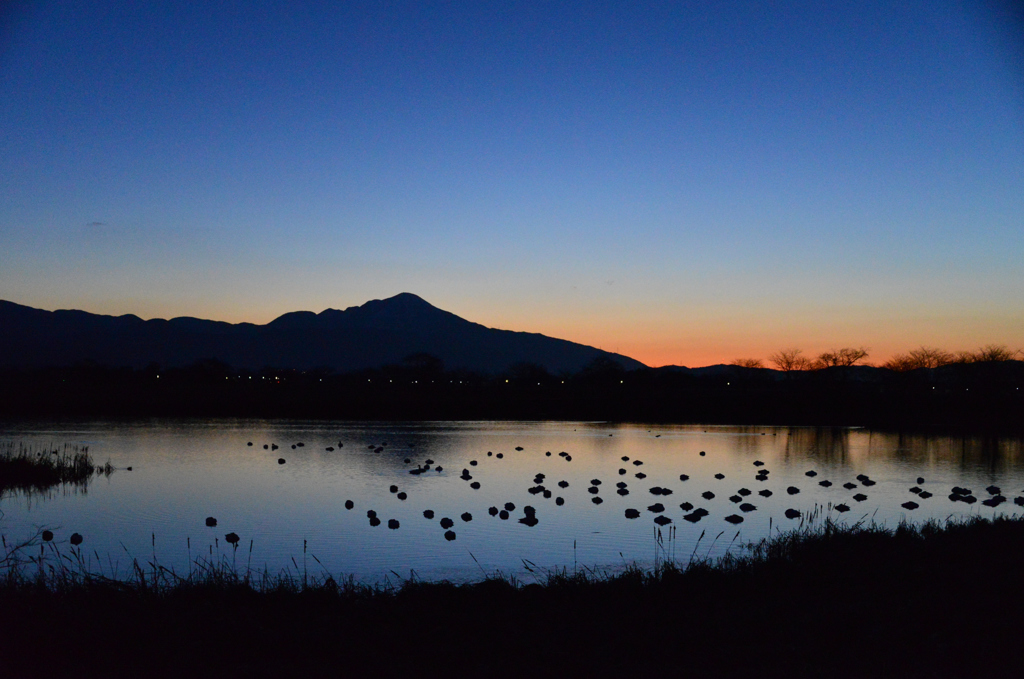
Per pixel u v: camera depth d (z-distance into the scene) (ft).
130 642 39.52
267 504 105.70
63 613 42.88
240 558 73.15
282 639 40.06
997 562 53.31
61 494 113.70
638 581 52.70
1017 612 40.88
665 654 36.86
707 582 52.03
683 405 391.86
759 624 41.19
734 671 34.01
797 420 338.54
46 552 73.92
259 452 178.19
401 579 64.80
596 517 95.76
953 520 89.97
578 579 54.65
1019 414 331.36
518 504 106.42
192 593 48.85
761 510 101.65
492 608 46.50
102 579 49.57
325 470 145.59
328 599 48.62
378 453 181.57
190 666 36.27
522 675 34.42
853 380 471.62
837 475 144.77
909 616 40.83
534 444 216.33
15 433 226.17
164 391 455.22
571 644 39.04
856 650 36.17
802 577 53.06
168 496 112.37
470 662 36.70
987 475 144.77
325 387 554.87
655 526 88.99
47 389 434.30
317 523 91.35
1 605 44.39
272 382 643.86
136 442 199.62
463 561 72.13
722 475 139.13
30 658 37.37
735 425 313.32
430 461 148.77
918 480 128.67
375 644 39.70
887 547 62.85
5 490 117.29
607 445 215.10
